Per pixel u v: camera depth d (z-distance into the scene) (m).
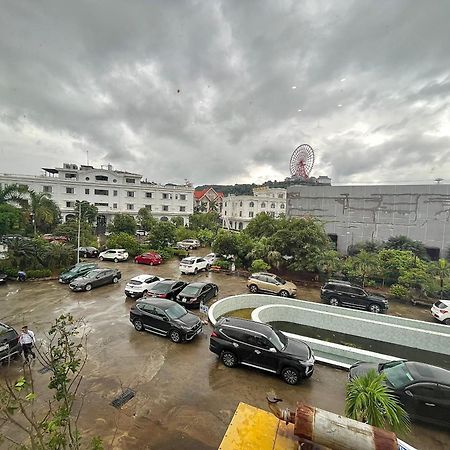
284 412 2.98
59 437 2.73
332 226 32.56
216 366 8.79
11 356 8.60
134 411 6.62
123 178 48.44
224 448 2.73
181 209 51.56
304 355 8.20
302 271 22.17
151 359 9.09
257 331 8.73
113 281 18.72
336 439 2.37
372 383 5.13
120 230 36.28
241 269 23.98
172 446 5.65
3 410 2.99
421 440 6.14
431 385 6.57
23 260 19.72
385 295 19.02
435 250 27.86
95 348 9.72
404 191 29.05
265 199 56.06
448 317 14.16
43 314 12.80
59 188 42.94
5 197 26.08
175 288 14.95
